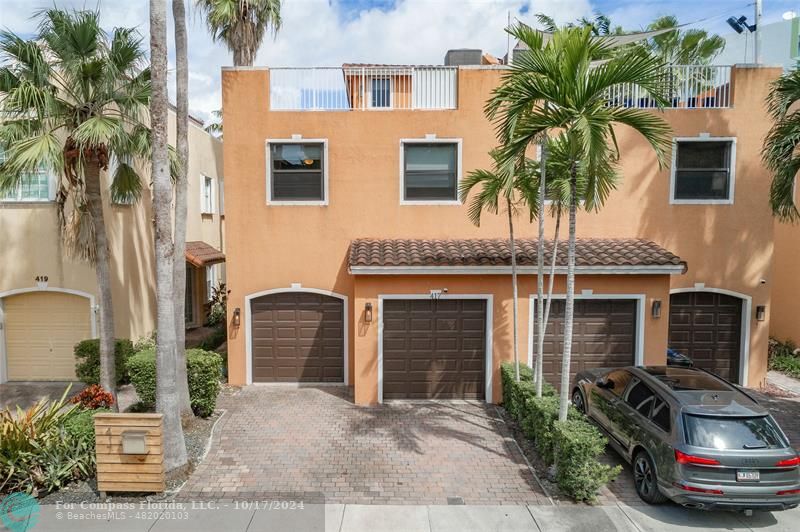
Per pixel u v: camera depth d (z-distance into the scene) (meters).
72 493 7.14
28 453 7.10
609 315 11.42
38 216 12.59
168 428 7.61
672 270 10.77
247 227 12.37
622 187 12.46
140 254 14.70
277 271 12.41
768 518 6.71
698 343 12.80
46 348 13.02
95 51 9.80
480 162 12.35
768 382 13.12
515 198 11.89
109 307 10.48
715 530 6.43
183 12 9.61
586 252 11.34
